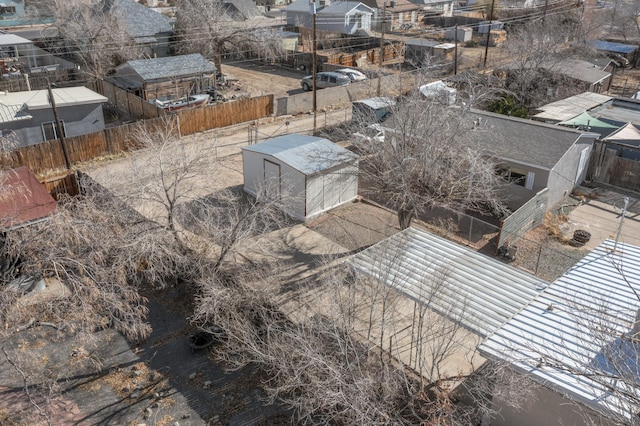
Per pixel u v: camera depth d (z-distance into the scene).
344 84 35.59
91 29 37.03
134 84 32.56
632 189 21.88
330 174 19.27
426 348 12.36
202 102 32.25
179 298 14.93
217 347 12.88
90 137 23.92
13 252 12.28
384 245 12.36
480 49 50.69
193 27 39.25
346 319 11.18
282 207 15.77
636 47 46.44
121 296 13.16
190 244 15.43
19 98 25.72
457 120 15.63
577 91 31.33
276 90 37.72
